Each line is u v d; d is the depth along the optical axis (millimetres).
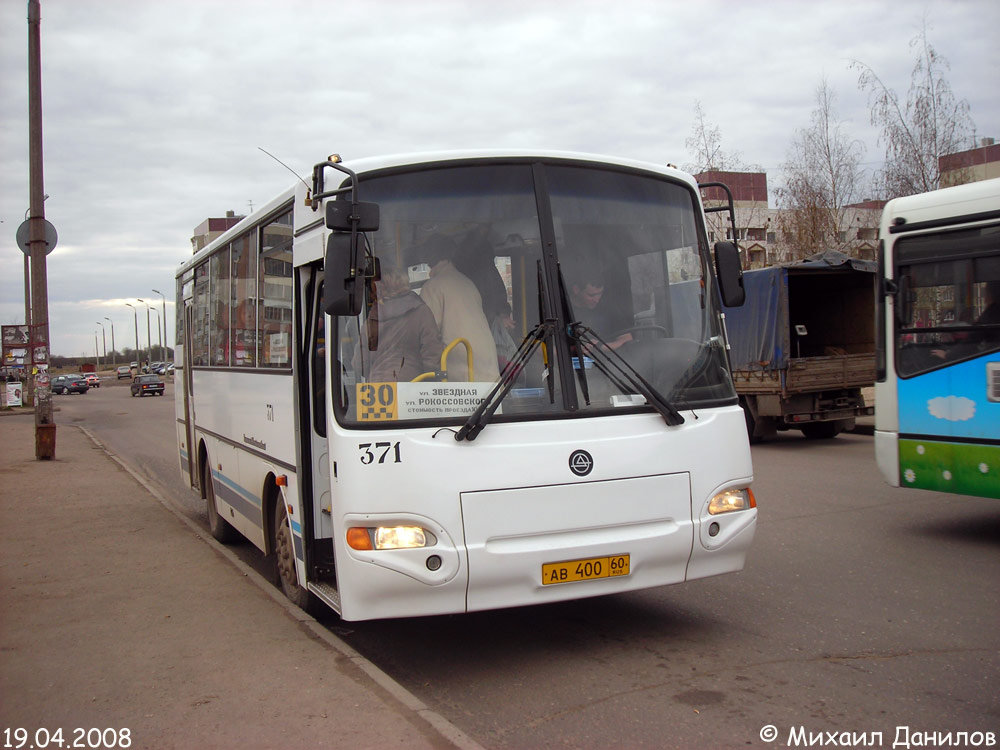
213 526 10273
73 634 6160
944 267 8750
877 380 9422
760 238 34188
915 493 11539
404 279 5348
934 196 8867
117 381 106125
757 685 5148
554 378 5410
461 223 5508
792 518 10133
